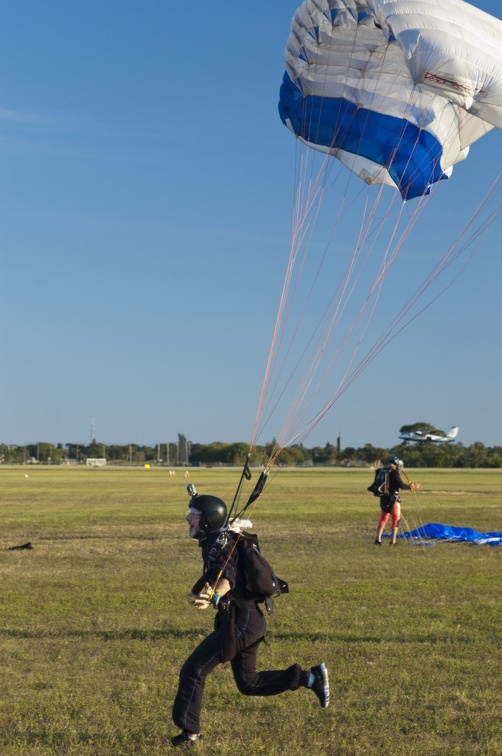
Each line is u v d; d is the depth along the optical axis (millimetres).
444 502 37594
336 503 36844
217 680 8492
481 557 17938
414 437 168125
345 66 10273
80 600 12578
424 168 10922
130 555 18062
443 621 11102
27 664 8938
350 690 7984
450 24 8336
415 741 6621
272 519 27516
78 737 6734
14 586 13859
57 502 37188
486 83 8289
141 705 7504
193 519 6906
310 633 10273
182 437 186750
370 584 14109
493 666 8836
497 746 6480
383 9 8570
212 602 6570
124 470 123188
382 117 10781
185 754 6430
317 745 6562
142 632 10359
